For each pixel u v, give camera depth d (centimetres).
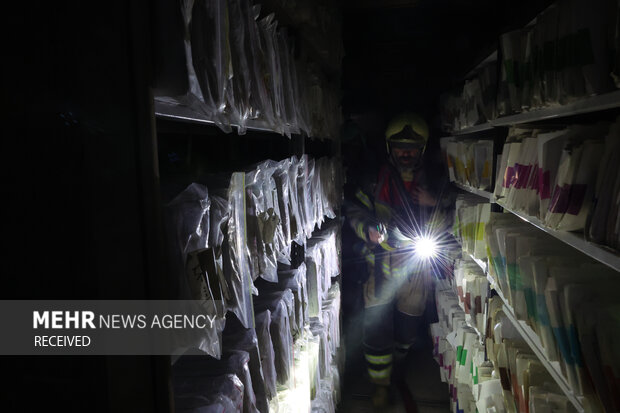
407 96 358
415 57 354
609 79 88
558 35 107
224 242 86
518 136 156
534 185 129
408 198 288
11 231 56
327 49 217
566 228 104
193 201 74
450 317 263
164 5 63
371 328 282
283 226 132
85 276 56
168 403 66
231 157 164
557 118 156
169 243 68
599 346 86
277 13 144
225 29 81
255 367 102
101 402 57
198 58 73
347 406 278
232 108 86
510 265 145
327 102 223
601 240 86
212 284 76
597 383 88
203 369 91
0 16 54
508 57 150
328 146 285
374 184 299
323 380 221
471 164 229
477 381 202
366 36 357
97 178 55
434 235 288
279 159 199
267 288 144
